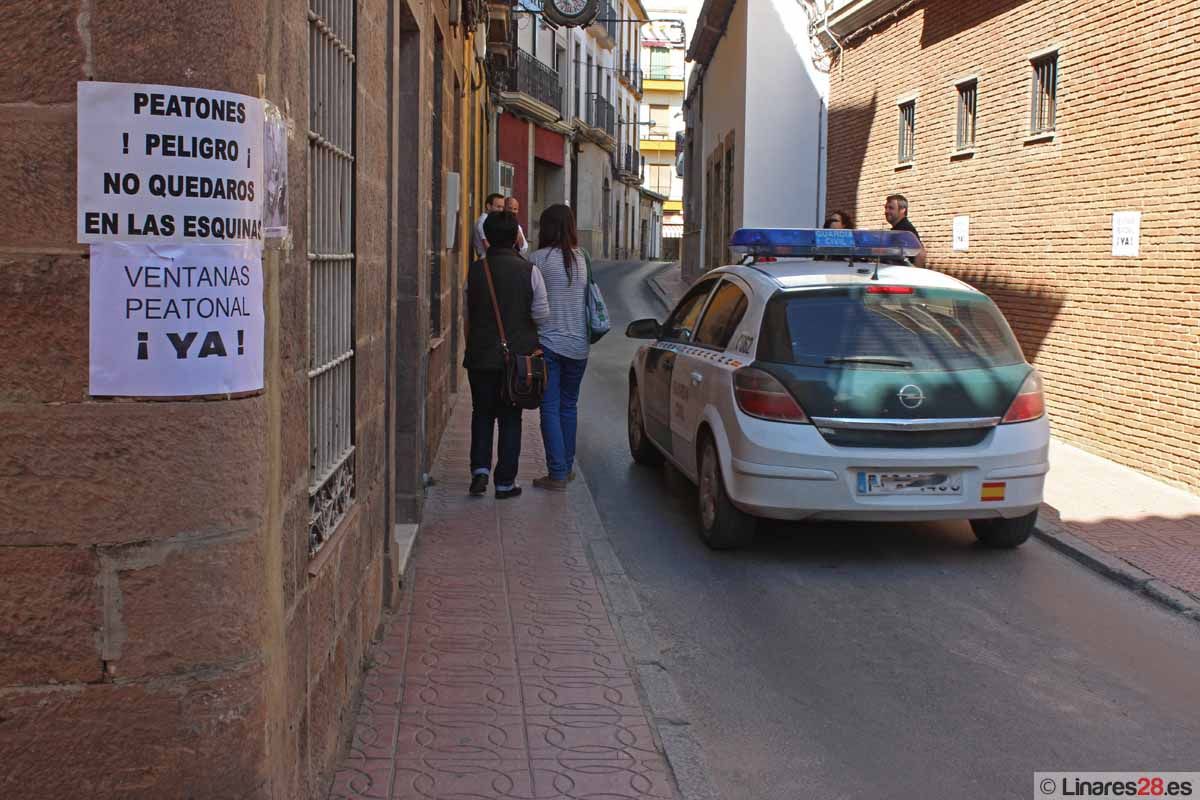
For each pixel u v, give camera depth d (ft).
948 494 22.71
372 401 16.49
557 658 17.39
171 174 8.83
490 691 16.03
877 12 55.67
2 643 8.94
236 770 9.37
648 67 265.34
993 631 19.93
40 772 9.07
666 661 18.24
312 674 11.77
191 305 8.96
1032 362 40.04
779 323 23.35
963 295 24.36
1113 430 34.78
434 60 33.65
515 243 27.25
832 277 24.43
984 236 44.04
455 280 42.55
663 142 267.80
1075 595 22.04
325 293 12.99
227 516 9.22
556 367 28.40
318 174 12.53
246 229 9.24
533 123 125.59
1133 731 15.92
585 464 33.32
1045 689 17.38
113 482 8.93
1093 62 36.06
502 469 27.58
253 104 9.29
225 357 9.12
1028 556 24.63
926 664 18.33
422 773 13.47
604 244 179.73
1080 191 36.88
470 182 53.93
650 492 29.89
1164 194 32.19
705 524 24.82
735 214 74.13
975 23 45.01
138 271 8.83
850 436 22.38
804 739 15.48
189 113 8.84
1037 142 39.75
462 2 40.78
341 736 13.79
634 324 30.96
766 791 13.94
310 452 12.05
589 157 162.50
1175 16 31.73
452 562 22.24
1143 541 25.26
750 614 20.57
